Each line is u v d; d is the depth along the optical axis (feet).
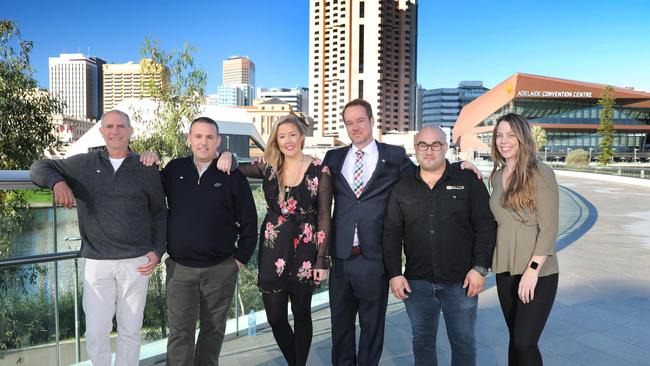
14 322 9.22
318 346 11.25
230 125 106.93
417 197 8.39
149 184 7.98
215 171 8.47
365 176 9.12
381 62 463.83
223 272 8.51
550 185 7.55
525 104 317.83
